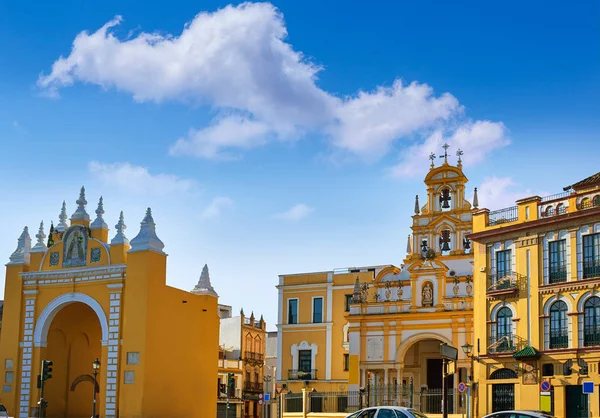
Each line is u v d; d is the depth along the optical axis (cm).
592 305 4519
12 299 5816
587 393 4231
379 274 6369
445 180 6669
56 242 5803
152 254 5419
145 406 5178
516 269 4969
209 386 6091
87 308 5991
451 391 5672
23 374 5675
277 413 6419
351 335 6244
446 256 6412
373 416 3497
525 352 4694
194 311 5966
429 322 5972
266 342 10650
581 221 4631
